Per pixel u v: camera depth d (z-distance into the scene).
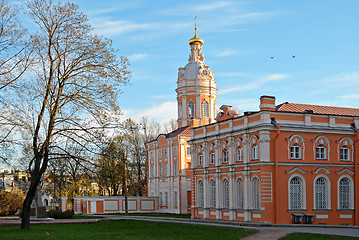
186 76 70.38
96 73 32.34
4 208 65.56
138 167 79.62
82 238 26.30
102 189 80.62
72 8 32.31
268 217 41.09
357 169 45.06
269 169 41.69
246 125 45.09
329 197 43.59
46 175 67.12
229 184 47.22
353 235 29.23
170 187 69.12
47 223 38.66
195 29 73.25
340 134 44.78
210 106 70.31
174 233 30.50
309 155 43.31
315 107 50.59
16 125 30.16
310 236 27.62
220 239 26.95
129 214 66.62
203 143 52.44
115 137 31.94
